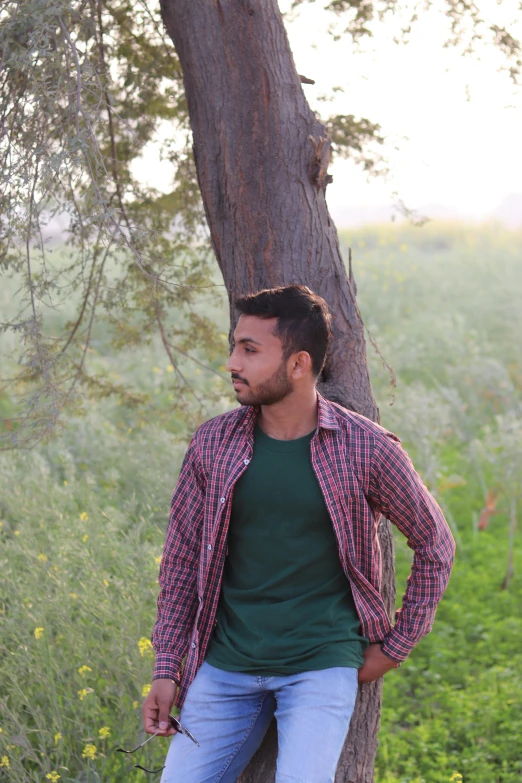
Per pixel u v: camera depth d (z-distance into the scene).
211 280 3.98
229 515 2.23
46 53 2.44
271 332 2.15
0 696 3.21
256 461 2.22
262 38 2.61
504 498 7.12
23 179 2.54
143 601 3.49
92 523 4.46
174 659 2.34
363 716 2.61
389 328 11.80
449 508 7.25
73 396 3.70
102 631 3.42
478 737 4.08
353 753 2.60
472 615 5.35
